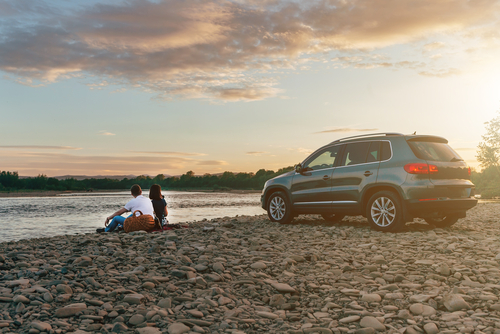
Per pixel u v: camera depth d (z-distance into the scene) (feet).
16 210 115.14
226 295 13.65
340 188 28.48
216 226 30.71
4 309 11.94
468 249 20.15
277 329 11.09
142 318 11.42
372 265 17.07
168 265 16.83
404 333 10.77
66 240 25.41
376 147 27.40
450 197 25.05
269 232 26.73
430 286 14.38
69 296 12.92
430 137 26.50
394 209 25.31
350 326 11.30
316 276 15.98
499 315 11.63
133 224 29.01
